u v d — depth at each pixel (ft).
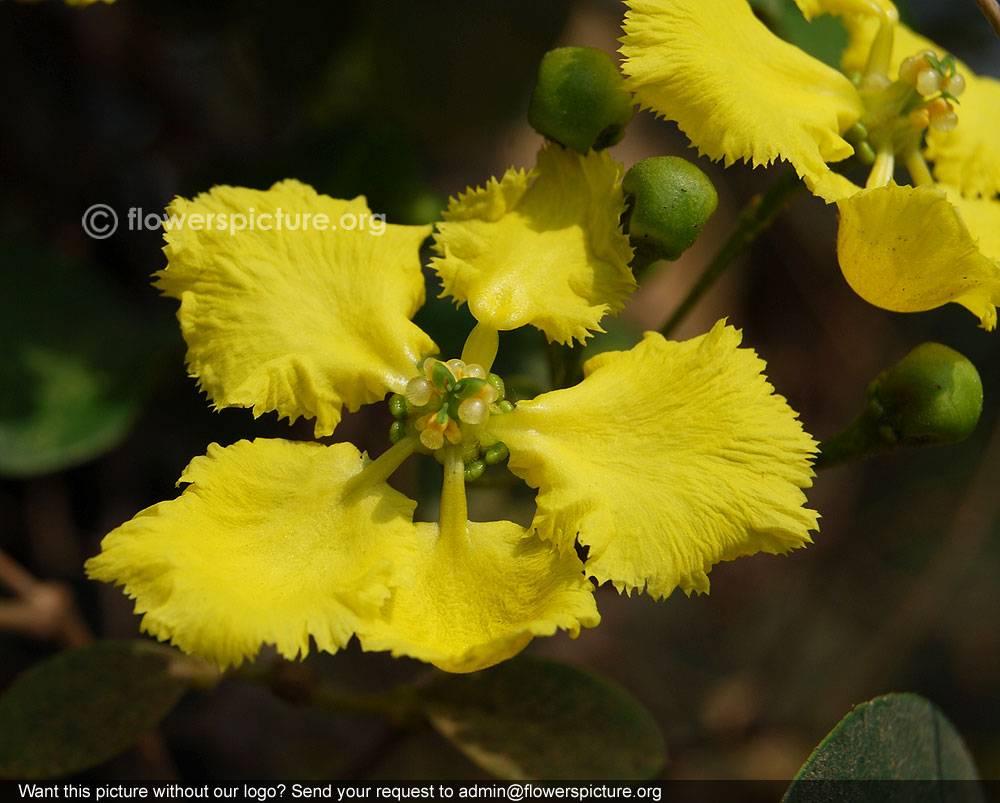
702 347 0.34
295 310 0.35
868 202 0.33
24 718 0.38
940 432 0.36
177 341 0.42
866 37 0.38
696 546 0.33
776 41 0.36
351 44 0.45
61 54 0.45
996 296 0.33
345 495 0.34
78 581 0.45
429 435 0.34
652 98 0.34
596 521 0.33
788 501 0.32
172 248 0.34
